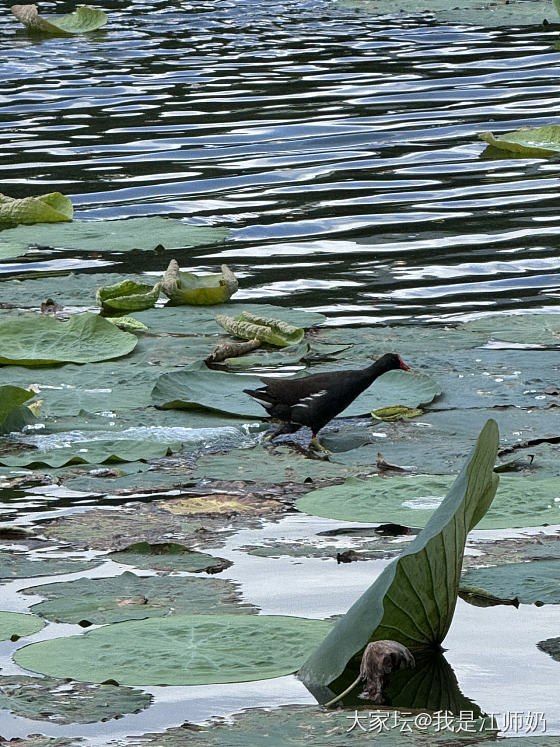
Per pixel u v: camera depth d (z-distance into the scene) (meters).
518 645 6.75
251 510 8.74
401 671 6.43
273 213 16.84
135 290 13.71
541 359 11.84
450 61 25.78
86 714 5.91
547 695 6.19
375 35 28.62
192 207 17.23
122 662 6.39
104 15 30.34
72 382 11.32
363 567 7.77
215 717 5.89
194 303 13.70
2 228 16.50
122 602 7.20
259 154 19.66
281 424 10.46
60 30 29.67
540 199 17.22
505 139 19.95
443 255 15.10
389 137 20.48
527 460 9.54
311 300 13.75
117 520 8.55
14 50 27.73
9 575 7.63
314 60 26.09
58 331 12.40
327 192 17.73
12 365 11.77
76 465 9.59
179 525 8.47
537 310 13.30
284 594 7.36
